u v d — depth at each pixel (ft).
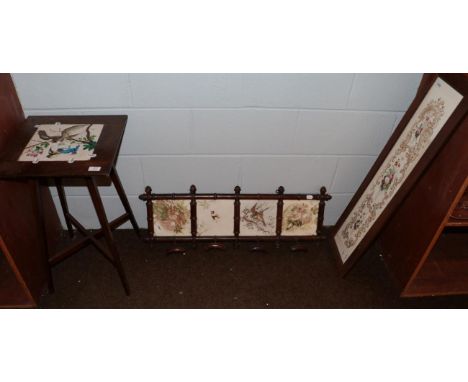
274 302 6.01
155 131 5.86
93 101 5.50
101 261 6.54
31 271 5.64
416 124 5.47
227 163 6.31
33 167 4.57
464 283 6.13
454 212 5.14
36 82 5.27
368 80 5.56
